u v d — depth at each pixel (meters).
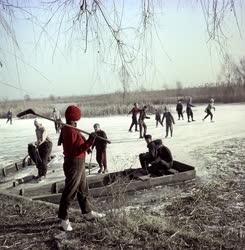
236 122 29.91
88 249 4.83
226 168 13.17
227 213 7.35
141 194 9.73
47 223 5.67
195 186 10.43
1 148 20.80
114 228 5.30
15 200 6.77
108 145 19.81
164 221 5.91
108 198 8.66
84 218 5.73
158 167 11.23
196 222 6.73
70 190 5.32
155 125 29.61
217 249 5.14
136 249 4.86
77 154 5.31
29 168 14.14
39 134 12.12
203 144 19.20
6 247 4.95
